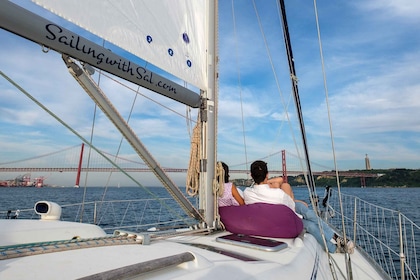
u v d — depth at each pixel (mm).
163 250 1235
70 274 879
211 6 2262
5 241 1485
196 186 2209
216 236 1969
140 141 1754
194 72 2016
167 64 1767
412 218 12945
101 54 1405
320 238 2787
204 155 2174
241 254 1456
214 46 2271
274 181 2922
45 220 1999
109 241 1297
